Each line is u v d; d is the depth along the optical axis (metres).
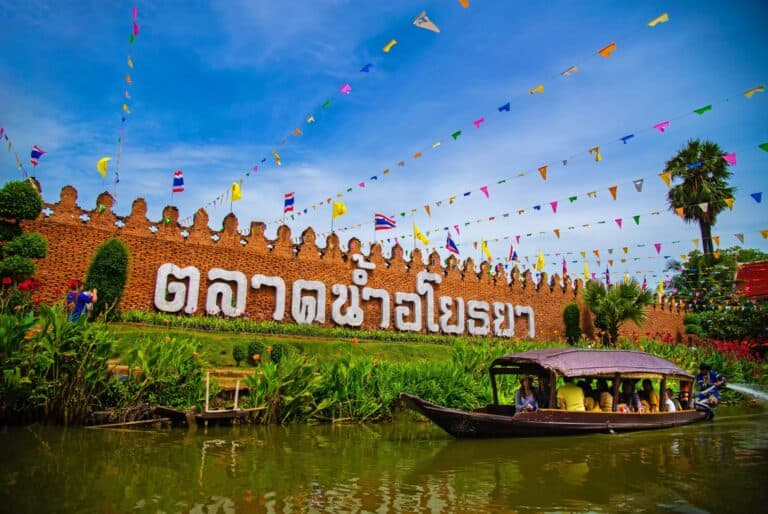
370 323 27.77
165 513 6.18
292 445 10.48
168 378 12.37
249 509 6.39
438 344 27.03
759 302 34.44
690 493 7.27
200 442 10.41
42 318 11.30
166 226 22.98
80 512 6.11
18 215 18.05
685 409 14.95
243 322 22.70
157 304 22.02
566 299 36.06
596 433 12.14
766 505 6.74
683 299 40.53
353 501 6.80
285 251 25.77
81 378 11.41
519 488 7.48
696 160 33.09
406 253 30.03
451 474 8.27
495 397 13.98
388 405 14.96
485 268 32.78
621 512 6.48
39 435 10.20
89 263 20.66
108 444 9.76
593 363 12.55
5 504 6.25
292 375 13.51
